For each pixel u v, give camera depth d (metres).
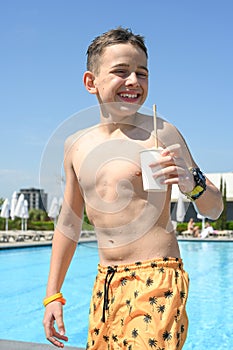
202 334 6.26
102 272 2.04
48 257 15.52
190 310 7.65
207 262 14.23
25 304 8.12
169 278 1.89
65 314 7.36
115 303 1.93
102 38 2.06
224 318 7.09
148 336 1.81
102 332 1.98
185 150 2.06
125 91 2.01
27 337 6.15
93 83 2.12
